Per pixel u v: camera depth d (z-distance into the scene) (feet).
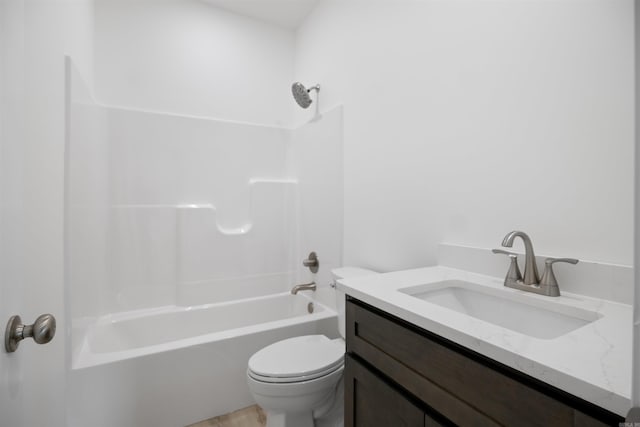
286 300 7.85
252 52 8.16
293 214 8.36
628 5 2.57
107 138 6.48
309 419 4.31
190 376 5.01
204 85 7.57
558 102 3.00
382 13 5.36
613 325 2.10
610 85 2.67
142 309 6.75
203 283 7.25
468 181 3.87
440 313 2.35
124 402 4.50
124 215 6.63
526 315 2.81
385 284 3.23
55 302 3.59
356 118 6.00
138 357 4.63
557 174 3.01
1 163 1.78
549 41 3.07
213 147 7.55
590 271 2.71
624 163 2.59
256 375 4.01
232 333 5.43
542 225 3.12
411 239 4.73
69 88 4.15
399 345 2.58
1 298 1.76
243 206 7.88
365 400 2.91
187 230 7.09
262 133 8.15
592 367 1.55
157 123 6.96
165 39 7.16
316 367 4.06
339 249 6.46
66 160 4.07
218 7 7.75
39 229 3.16
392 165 5.11
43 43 3.36
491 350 1.83
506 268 3.37
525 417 1.71
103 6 6.54
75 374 4.16
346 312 3.26
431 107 4.40
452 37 4.10
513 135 3.38
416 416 2.34
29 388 2.65
